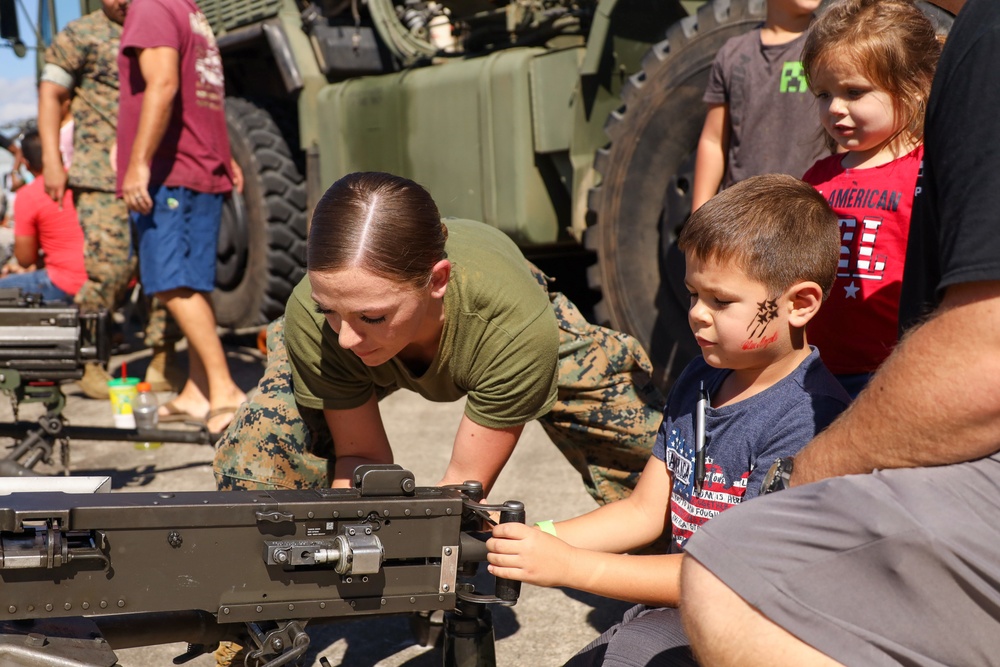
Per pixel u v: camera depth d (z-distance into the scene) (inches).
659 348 131.3
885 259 72.3
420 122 171.3
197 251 149.9
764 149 94.7
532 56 153.3
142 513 50.3
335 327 61.4
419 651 85.8
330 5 199.3
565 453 89.0
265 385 80.7
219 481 80.0
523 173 155.6
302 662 55.4
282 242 197.3
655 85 127.6
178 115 146.8
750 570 47.0
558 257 198.1
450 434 148.2
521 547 57.0
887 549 45.1
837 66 69.3
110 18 174.1
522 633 88.7
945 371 43.5
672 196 126.9
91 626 52.9
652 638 59.7
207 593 52.5
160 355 183.3
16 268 230.5
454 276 65.9
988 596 44.4
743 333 56.4
